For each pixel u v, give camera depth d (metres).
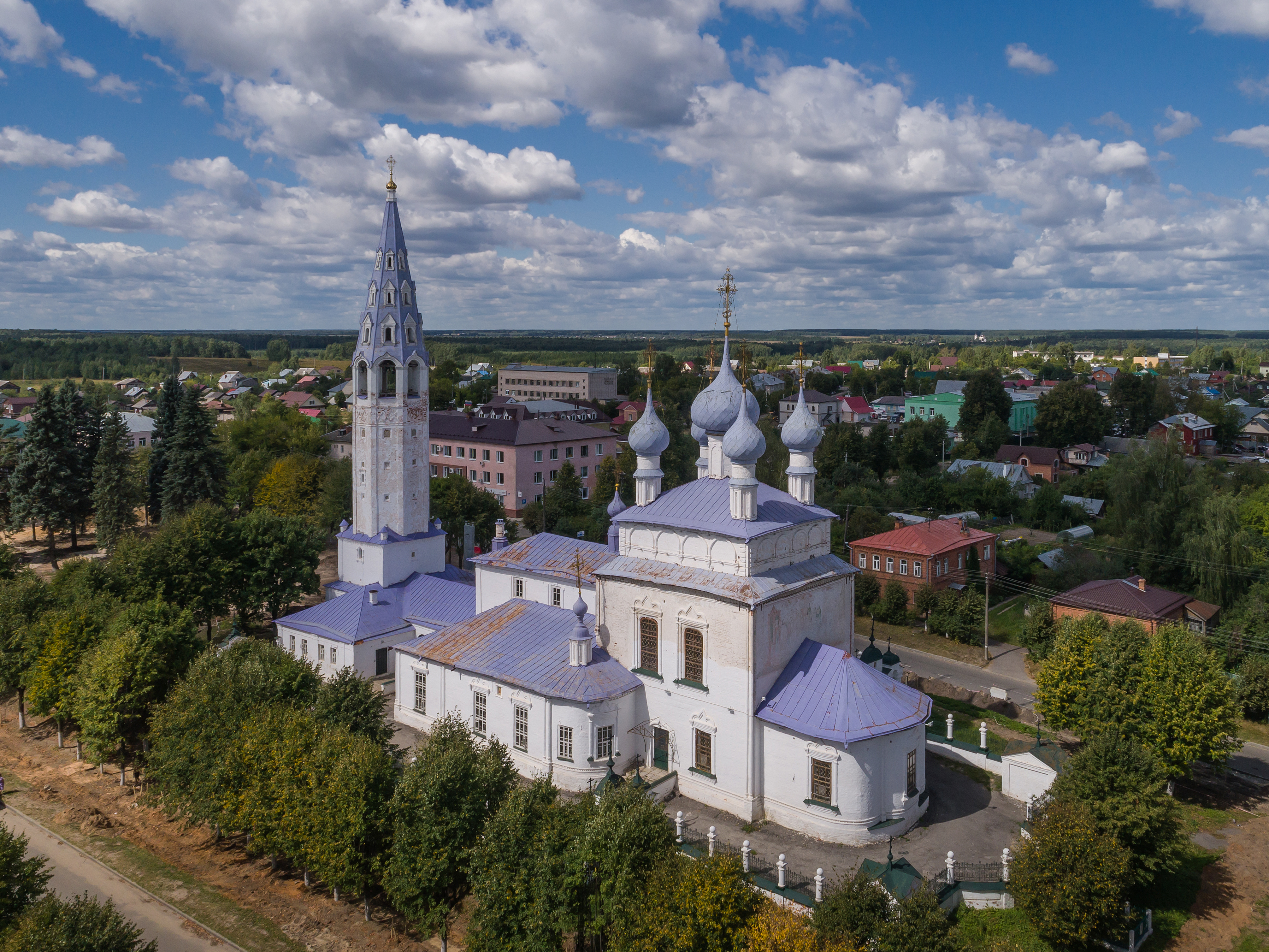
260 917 42.03
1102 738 43.22
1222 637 78.12
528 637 56.19
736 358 77.75
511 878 35.03
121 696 54.28
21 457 111.06
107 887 44.59
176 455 116.12
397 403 71.12
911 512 128.50
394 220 71.12
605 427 193.25
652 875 33.16
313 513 114.88
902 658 81.62
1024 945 38.16
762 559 48.81
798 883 39.66
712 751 48.78
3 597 69.50
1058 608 83.44
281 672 52.62
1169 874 45.31
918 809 47.16
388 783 40.19
